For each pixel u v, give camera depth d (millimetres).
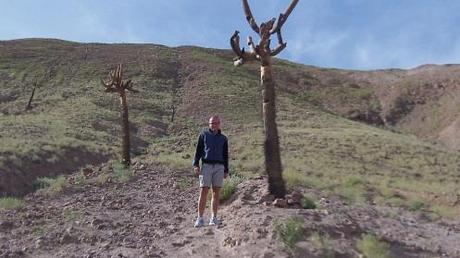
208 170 9031
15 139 27609
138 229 9305
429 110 100625
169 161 22391
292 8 10766
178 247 8164
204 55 102188
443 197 20125
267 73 10812
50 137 31156
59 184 14820
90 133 38594
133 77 77000
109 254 7762
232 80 81062
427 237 9477
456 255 8336
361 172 30156
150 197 13031
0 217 10008
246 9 11039
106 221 9734
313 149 38969
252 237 7852
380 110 103250
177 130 52438
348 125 64062
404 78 118562
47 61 81750
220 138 9164
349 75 125562
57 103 54594
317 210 9312
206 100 66750
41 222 9750
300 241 7680
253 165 25625
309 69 126875
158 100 65625
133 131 47469
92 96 60281
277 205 9680
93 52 91938
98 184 15375
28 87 64938
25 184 18656
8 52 85938
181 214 10648
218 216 9727
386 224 9938
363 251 7629
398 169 33688
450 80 110000
